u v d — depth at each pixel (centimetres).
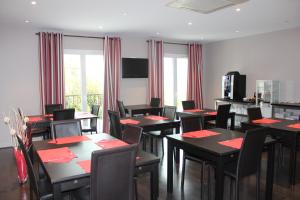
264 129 258
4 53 546
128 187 188
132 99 720
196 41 805
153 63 734
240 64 738
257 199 282
